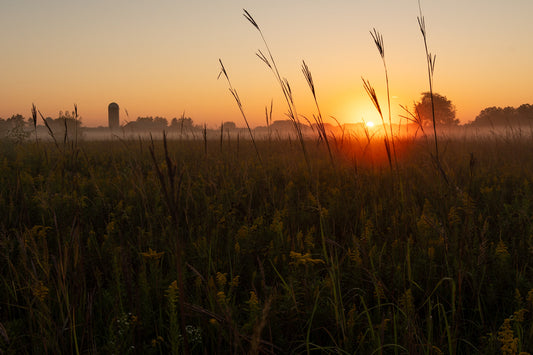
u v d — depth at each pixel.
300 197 4.80
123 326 2.04
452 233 3.04
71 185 4.80
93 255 2.95
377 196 4.39
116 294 2.38
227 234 3.42
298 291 2.35
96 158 9.05
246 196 4.71
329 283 2.36
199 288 2.40
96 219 3.93
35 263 2.54
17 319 2.38
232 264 2.97
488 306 2.47
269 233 3.40
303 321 2.21
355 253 2.70
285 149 7.68
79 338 2.15
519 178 6.17
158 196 4.11
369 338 2.10
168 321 2.26
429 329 1.97
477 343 2.19
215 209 4.15
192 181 5.25
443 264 2.77
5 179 5.66
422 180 5.25
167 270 3.02
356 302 2.54
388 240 3.26
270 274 2.85
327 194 4.65
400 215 3.59
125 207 4.25
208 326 2.15
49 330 2.11
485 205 4.37
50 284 2.30
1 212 3.78
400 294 2.45
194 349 2.15
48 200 3.61
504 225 3.57
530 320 2.10
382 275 2.59
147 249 3.21
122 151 10.05
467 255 2.59
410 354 1.79
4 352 1.89
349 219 3.85
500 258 2.69
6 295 2.53
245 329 1.99
